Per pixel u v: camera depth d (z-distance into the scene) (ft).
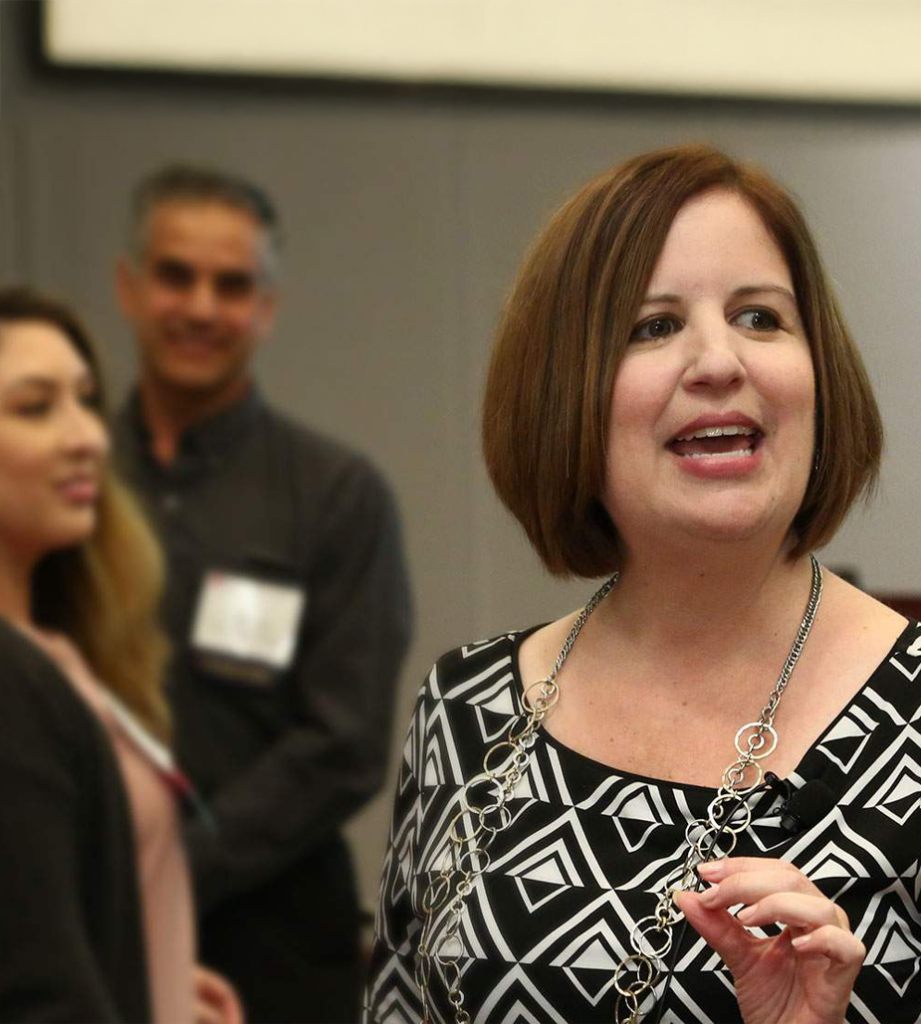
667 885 7.23
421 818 8.45
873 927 6.84
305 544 15.80
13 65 18.07
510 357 8.12
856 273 19.54
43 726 8.65
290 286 18.98
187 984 11.12
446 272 19.42
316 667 15.72
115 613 12.25
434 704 8.76
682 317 7.48
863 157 19.66
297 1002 15.06
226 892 14.70
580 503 7.93
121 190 18.29
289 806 15.14
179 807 11.50
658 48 19.48
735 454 7.32
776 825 7.14
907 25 19.69
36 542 11.90
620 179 7.70
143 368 15.88
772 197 7.59
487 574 19.31
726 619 7.69
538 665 8.50
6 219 17.94
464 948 7.57
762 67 19.56
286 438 16.24
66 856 8.59
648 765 7.68
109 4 18.31
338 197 19.13
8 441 12.07
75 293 18.03
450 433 19.31
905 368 19.48
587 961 7.20
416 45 19.21
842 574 18.89
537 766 7.98
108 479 12.87
